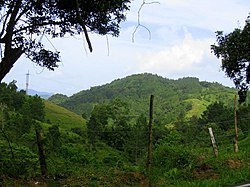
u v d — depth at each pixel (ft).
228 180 37.83
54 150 60.49
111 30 40.68
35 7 38.17
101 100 576.61
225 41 81.61
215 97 492.95
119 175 44.24
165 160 54.08
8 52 36.63
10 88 218.59
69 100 624.59
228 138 121.19
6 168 41.83
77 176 43.29
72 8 37.60
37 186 38.70
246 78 82.58
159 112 377.71
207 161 51.19
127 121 215.92
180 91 593.01
